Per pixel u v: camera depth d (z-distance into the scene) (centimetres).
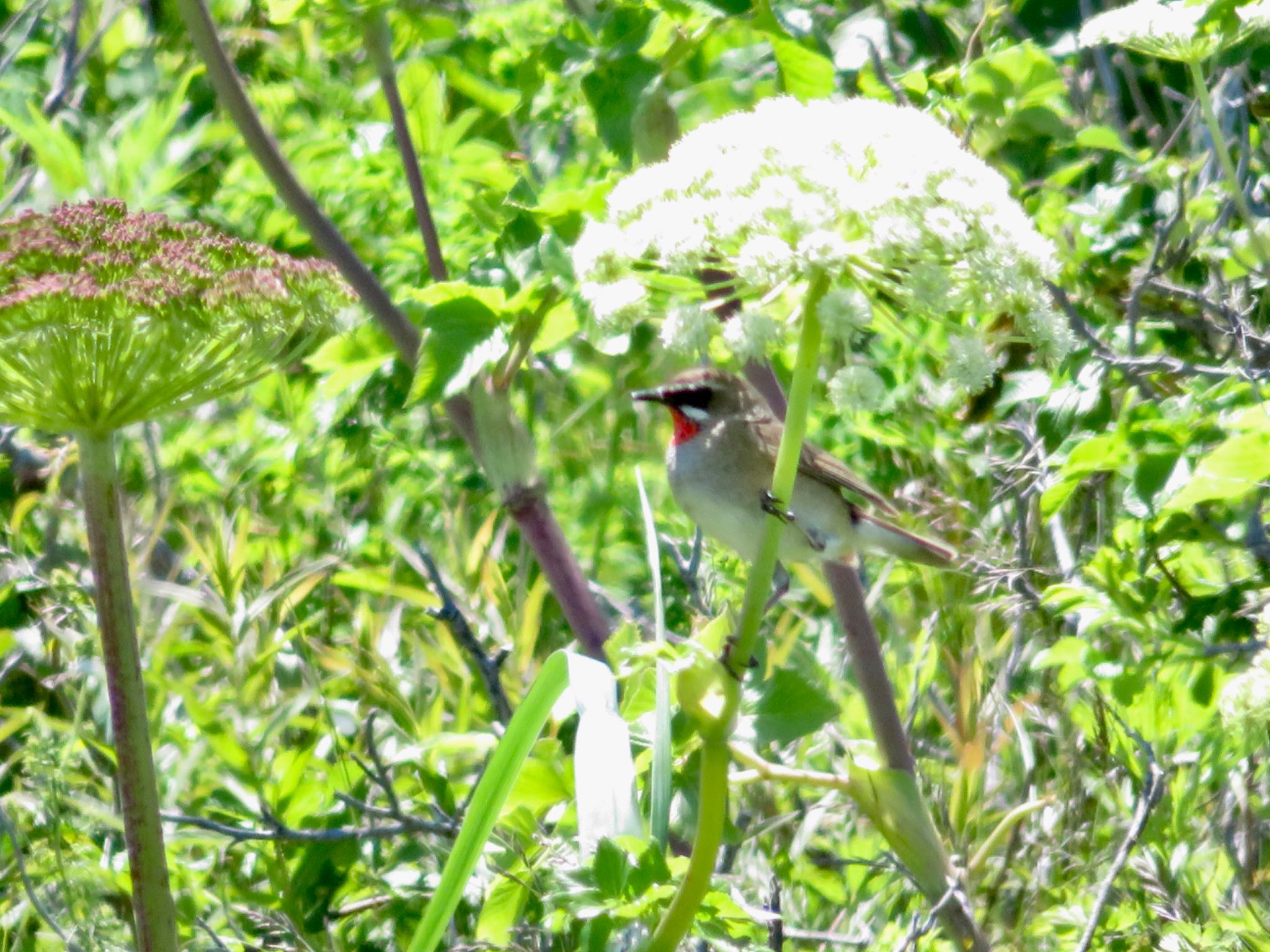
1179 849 807
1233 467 750
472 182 1205
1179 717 835
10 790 904
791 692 691
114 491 571
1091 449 799
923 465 1121
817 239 477
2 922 771
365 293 864
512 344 801
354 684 975
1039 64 1043
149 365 551
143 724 574
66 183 1062
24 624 988
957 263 507
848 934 812
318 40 1367
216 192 1341
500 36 1296
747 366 879
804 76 874
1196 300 1016
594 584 1028
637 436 1207
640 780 696
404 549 991
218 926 800
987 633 977
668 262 498
